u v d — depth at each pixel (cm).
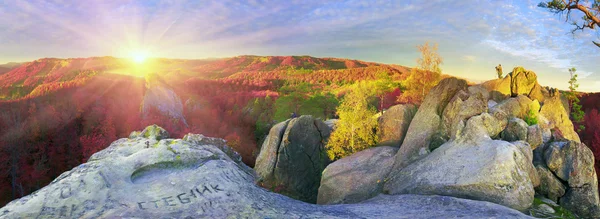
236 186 1291
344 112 2789
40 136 7844
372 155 2342
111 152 1620
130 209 1006
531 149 1705
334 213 1220
